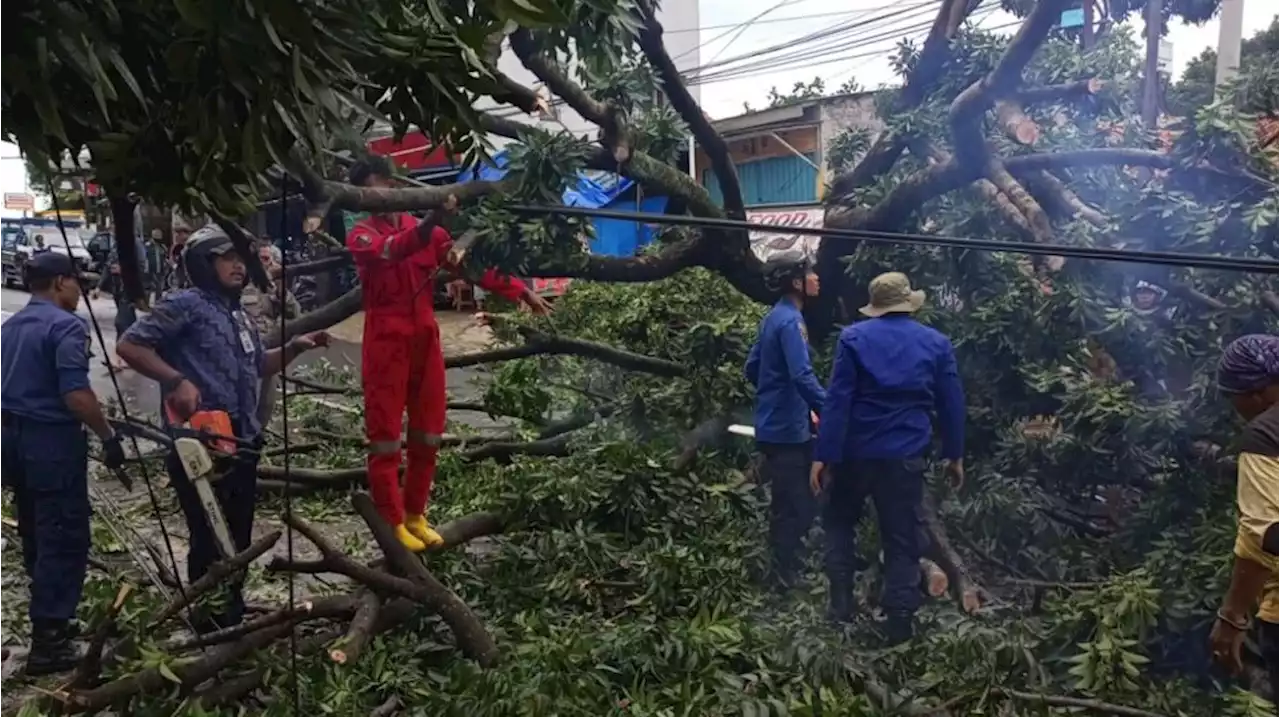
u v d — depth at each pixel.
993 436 5.84
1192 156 5.24
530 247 5.69
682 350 6.88
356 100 2.30
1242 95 5.32
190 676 3.83
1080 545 5.26
